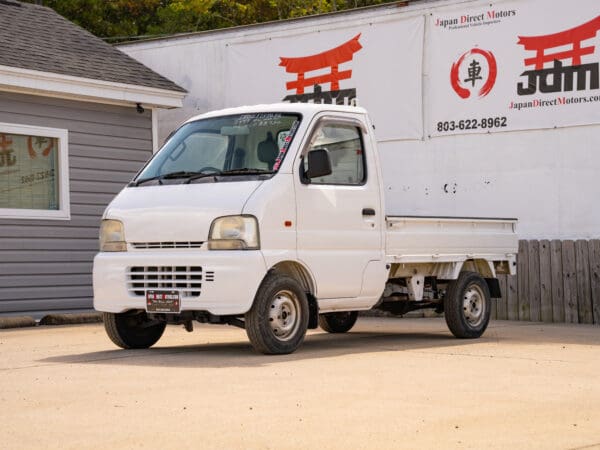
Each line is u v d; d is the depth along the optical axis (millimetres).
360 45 20000
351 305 11672
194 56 22438
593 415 7176
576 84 17406
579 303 16719
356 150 11812
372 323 16641
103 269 11156
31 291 17359
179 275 10688
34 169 17625
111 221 11234
